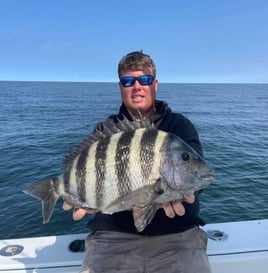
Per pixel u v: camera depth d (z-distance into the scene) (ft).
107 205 2.68
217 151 16.70
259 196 9.54
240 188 10.19
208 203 8.97
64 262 3.46
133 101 3.53
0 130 24.80
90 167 2.70
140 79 3.49
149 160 2.60
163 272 3.08
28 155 15.70
